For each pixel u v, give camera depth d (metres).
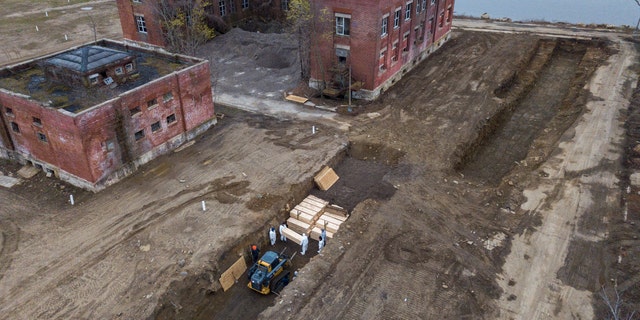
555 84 44.03
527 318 18.23
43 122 25.30
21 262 20.88
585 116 34.59
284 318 18.31
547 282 19.89
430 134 32.66
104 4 75.06
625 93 38.22
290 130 33.41
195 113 31.84
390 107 36.94
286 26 56.94
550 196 25.58
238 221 23.52
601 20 76.06
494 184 28.66
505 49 49.53
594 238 22.31
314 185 27.73
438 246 22.14
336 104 37.81
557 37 53.28
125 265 20.59
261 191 26.05
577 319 18.12
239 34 52.56
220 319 19.53
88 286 19.47
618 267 20.55
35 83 28.69
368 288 19.77
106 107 24.94
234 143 31.55
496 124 35.69
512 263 21.00
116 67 28.34
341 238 22.67
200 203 24.97
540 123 36.47
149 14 48.12
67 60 27.67
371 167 29.59
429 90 39.97
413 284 19.94
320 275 20.45
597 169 27.83
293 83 41.91
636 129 31.86
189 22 47.94
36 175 27.92
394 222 23.83
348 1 34.75
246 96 39.72
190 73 30.23
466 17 65.81
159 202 25.11
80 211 24.47
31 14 67.44
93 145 24.92
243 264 21.98
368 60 36.53
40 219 23.94
